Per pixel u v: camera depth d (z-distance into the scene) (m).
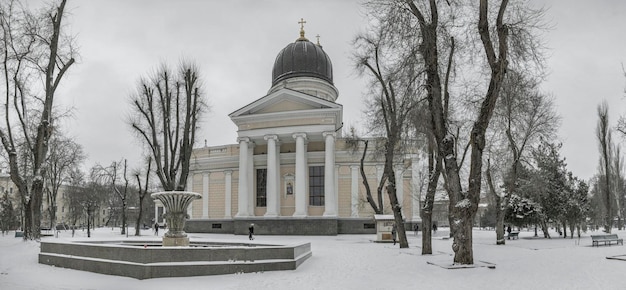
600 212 57.91
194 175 52.66
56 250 17.19
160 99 27.47
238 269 14.77
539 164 37.16
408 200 47.12
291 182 47.91
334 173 46.09
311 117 45.22
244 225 45.28
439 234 46.28
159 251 14.01
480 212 76.62
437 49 18.33
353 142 40.50
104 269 14.73
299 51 54.91
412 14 17.64
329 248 25.77
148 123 28.28
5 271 15.55
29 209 26.72
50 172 53.03
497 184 37.47
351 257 20.33
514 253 20.89
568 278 12.62
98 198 68.31
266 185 48.19
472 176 15.27
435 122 16.58
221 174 50.97
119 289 12.12
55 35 27.67
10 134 27.75
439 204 51.16
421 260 17.84
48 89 27.23
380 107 27.47
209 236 42.00
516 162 29.69
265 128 46.19
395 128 24.45
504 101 27.62
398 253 21.78
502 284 11.91
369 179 47.34
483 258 18.28
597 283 11.76
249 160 47.62
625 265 15.23
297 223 43.81
